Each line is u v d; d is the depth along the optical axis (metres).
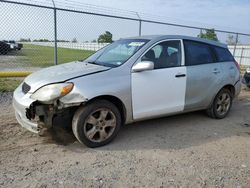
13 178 3.15
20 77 8.92
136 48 4.61
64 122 3.96
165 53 4.78
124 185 3.12
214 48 5.68
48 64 13.60
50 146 4.04
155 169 3.51
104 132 4.10
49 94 3.68
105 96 4.04
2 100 6.38
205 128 5.20
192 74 5.02
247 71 9.39
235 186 3.20
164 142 4.41
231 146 4.39
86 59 5.20
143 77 4.36
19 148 3.93
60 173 3.31
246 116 6.21
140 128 5.01
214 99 5.61
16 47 16.47
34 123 3.82
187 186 3.16
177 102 4.89
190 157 3.90
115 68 4.19
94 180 3.19
